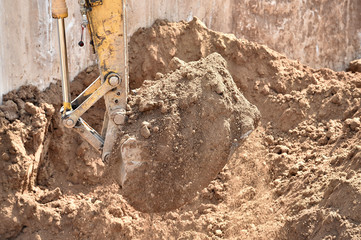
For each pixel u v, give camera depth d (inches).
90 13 134.6
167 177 137.6
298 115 206.4
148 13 215.3
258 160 192.5
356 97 203.8
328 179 157.6
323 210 145.3
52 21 187.3
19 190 163.8
